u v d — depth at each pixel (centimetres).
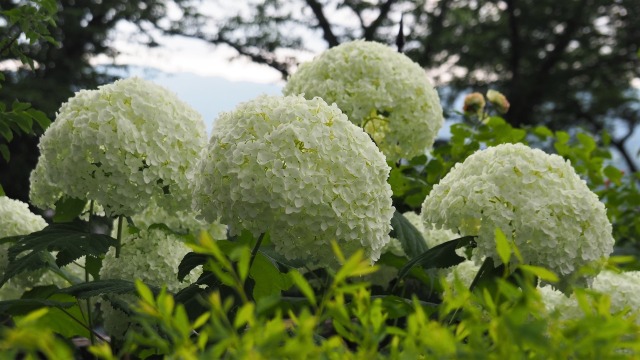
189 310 249
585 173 497
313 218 236
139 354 270
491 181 259
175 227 330
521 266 114
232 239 339
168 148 277
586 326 100
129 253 309
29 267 276
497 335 104
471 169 270
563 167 264
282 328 101
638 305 267
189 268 263
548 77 2111
